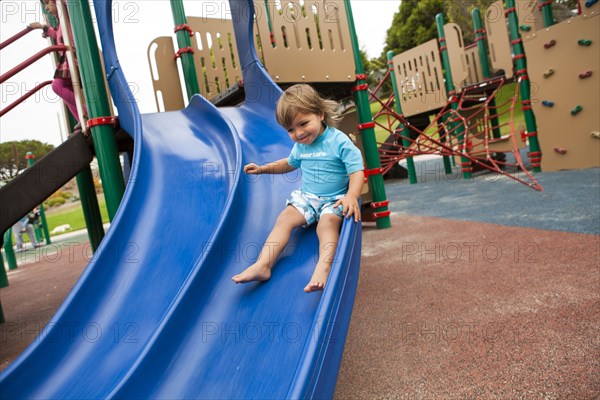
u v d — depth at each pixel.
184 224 2.81
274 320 1.96
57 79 4.36
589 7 7.57
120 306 2.33
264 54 5.05
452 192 8.86
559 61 8.06
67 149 4.03
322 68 5.55
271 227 2.72
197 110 4.35
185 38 5.88
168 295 2.33
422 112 11.85
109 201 3.83
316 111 2.38
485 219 5.57
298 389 1.37
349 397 2.03
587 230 4.08
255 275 2.18
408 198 9.21
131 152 7.00
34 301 5.85
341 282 1.84
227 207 2.70
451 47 11.15
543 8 9.01
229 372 1.79
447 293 3.18
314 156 2.46
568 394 1.75
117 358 2.03
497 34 9.61
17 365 1.96
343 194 2.44
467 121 12.25
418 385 2.04
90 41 3.75
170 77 6.43
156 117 4.29
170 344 1.97
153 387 1.81
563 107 8.17
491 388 1.90
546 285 2.96
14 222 3.80
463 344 2.36
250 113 4.41
